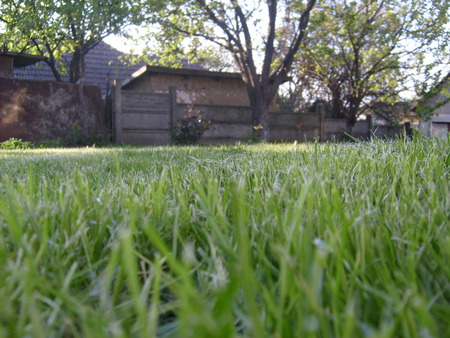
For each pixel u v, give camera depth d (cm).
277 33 1545
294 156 290
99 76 2219
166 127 1311
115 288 88
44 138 1243
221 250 104
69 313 77
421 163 230
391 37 1605
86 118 1272
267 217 129
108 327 72
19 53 1500
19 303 79
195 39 1658
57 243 113
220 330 53
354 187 184
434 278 92
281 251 80
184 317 54
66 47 1611
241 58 1500
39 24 1333
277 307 78
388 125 1794
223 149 691
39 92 1234
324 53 1578
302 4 1394
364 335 68
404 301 69
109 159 477
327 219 112
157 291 70
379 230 113
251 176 220
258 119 1456
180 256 117
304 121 1591
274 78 1561
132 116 1268
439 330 72
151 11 1343
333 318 71
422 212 128
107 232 133
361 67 1777
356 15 1561
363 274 88
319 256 59
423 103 1780
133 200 146
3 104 1191
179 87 1555
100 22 1289
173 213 142
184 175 233
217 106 1402
